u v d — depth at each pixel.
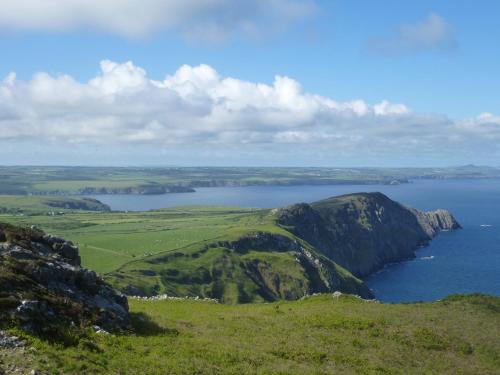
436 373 41.03
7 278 33.16
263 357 36.44
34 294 33.38
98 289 41.38
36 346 27.58
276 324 47.50
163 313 49.50
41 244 43.44
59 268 38.84
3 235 41.06
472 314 61.41
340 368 37.28
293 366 35.66
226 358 34.59
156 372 29.30
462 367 43.50
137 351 32.62
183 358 32.69
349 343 43.75
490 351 48.50
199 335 40.38
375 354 42.25
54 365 26.27
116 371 28.11
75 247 46.19
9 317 29.38
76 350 29.38
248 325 45.97
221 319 47.97
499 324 58.50
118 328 36.72
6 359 25.36
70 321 33.44
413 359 43.16
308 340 42.75
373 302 65.38
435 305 64.94
